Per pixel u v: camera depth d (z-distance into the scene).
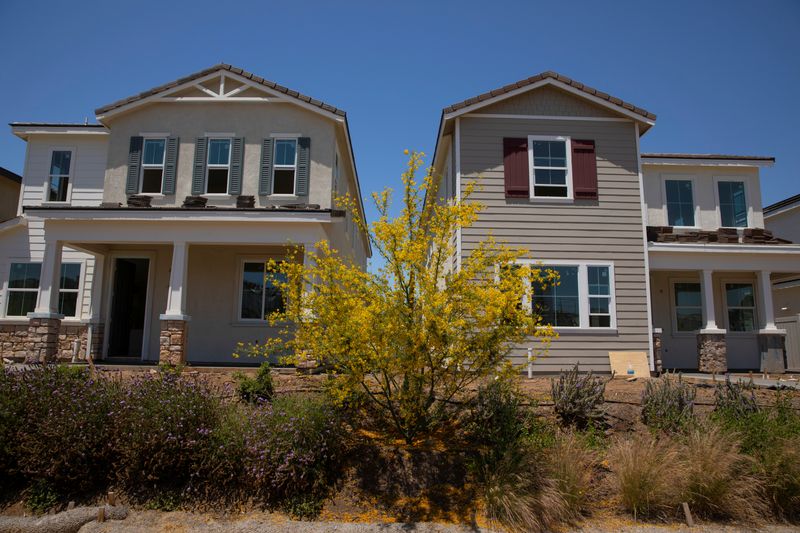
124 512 6.14
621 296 12.96
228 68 13.88
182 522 6.03
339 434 6.99
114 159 13.98
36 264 14.98
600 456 7.25
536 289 12.84
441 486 6.60
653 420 7.97
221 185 13.90
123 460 6.55
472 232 12.92
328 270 7.23
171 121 14.10
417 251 6.95
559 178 13.40
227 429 6.78
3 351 14.53
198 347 13.73
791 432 7.39
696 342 15.48
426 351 6.54
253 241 11.84
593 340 12.71
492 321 6.73
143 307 15.59
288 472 6.36
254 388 8.12
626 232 13.23
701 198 15.99
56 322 12.08
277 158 14.01
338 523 6.02
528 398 8.24
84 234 11.98
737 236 14.94
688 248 13.60
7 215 17.12
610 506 6.52
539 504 6.15
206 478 6.55
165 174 13.79
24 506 6.41
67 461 6.41
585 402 7.99
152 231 11.94
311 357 7.07
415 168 7.39
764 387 9.84
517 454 6.76
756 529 6.27
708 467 6.62
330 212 11.72
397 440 7.38
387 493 6.52
